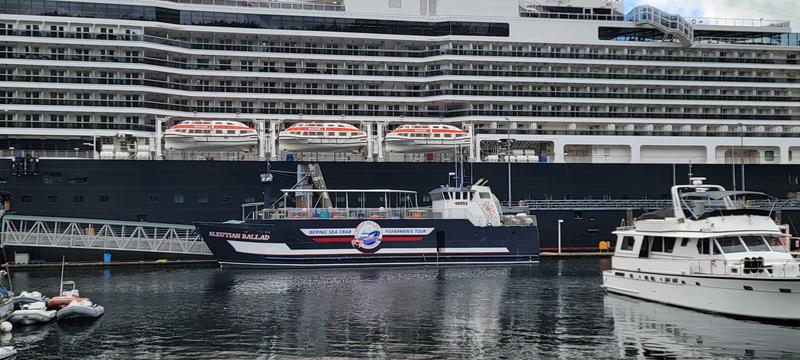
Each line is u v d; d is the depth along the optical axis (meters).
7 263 47.16
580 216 58.38
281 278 44.56
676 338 28.09
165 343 27.62
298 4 62.53
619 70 63.19
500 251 53.25
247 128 54.81
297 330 29.64
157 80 56.16
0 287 33.47
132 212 51.25
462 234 52.81
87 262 51.62
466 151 58.91
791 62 65.44
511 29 61.91
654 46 63.22
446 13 61.94
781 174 61.47
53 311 32.03
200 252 51.84
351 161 54.81
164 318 32.09
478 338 28.22
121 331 29.62
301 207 52.91
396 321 31.28
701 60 64.12
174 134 53.25
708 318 31.75
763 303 30.66
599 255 56.88
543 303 35.62
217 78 57.81
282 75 58.28
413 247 52.03
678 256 35.50
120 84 54.56
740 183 60.94
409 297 37.31
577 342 27.61
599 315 32.66
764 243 34.47
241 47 58.41
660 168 59.69
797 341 27.44
